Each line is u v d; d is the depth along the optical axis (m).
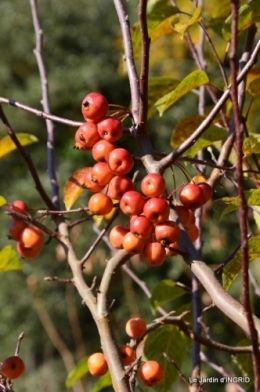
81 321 4.47
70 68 5.21
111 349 0.94
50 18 5.32
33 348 4.51
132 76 1.03
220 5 1.34
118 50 5.31
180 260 4.03
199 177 1.11
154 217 0.91
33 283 4.41
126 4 4.75
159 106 1.14
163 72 4.49
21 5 5.41
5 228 4.79
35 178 1.08
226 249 4.00
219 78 3.57
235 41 0.80
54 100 5.05
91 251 1.03
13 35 5.34
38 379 4.31
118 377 0.93
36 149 4.97
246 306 0.80
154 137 4.66
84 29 5.34
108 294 0.96
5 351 4.48
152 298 1.23
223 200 1.00
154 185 0.91
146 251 0.93
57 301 4.50
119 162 0.93
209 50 2.18
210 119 0.94
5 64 5.30
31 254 1.09
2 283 4.57
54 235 1.06
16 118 5.00
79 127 0.99
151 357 1.16
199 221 1.19
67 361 3.63
